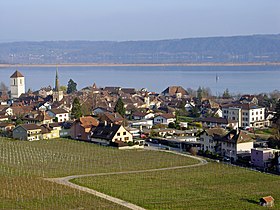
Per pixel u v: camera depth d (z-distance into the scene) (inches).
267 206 3179.1
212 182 3816.4
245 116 7662.4
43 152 5044.3
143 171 4183.1
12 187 3494.1
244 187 3673.7
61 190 3422.7
